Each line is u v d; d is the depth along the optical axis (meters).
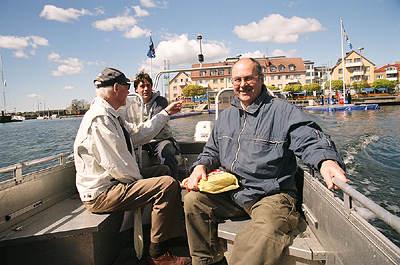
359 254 1.14
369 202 1.02
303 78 71.69
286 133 1.79
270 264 1.45
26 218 2.01
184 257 2.04
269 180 1.80
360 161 6.08
